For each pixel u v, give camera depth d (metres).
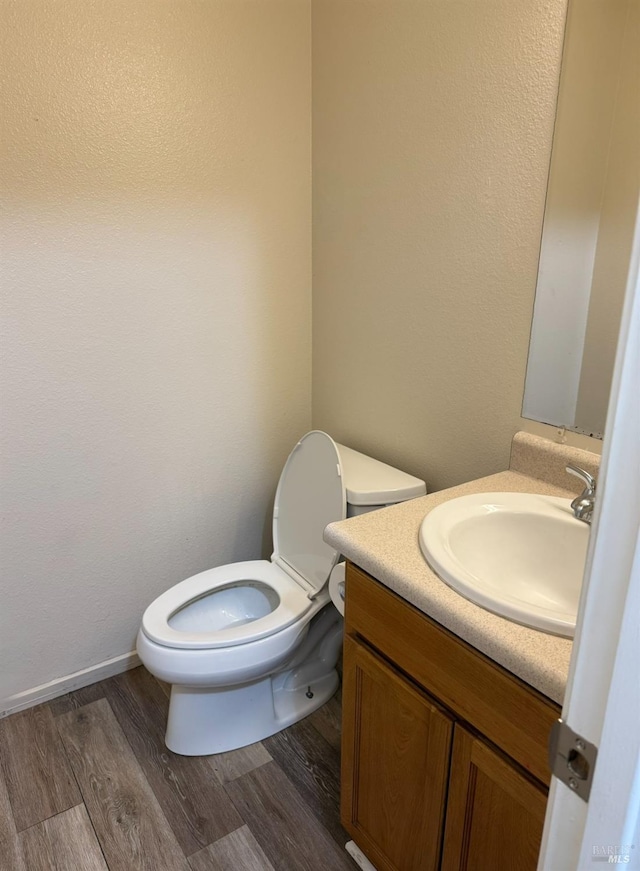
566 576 1.16
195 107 1.64
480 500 1.24
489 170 1.35
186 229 1.71
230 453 1.99
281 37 1.73
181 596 1.68
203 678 1.48
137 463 1.81
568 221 1.23
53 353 1.60
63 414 1.66
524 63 1.23
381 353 1.76
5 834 1.43
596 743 0.46
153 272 1.69
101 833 1.43
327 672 1.87
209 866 1.36
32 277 1.53
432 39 1.41
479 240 1.40
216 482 1.99
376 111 1.60
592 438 1.28
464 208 1.42
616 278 1.19
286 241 1.91
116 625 1.92
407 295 1.63
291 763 1.63
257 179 1.80
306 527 1.74
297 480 1.78
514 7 1.23
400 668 1.11
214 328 1.84
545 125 1.22
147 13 1.52
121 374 1.72
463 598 0.95
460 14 1.33
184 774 1.59
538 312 1.32
